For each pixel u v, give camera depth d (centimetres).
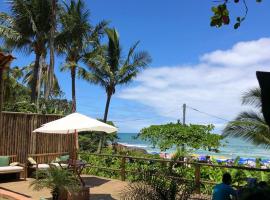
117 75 2834
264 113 155
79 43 2664
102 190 1017
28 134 1245
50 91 2353
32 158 1239
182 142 1611
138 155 1534
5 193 936
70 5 2598
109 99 2867
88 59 2806
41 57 2520
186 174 1052
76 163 1081
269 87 155
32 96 2405
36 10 2347
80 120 1052
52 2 2341
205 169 1059
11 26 2364
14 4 2302
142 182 487
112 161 1341
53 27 2348
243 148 5494
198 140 1595
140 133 1741
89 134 2122
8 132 1180
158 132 1678
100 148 2027
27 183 1082
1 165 1133
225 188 635
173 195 457
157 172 507
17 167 1127
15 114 1205
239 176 1001
